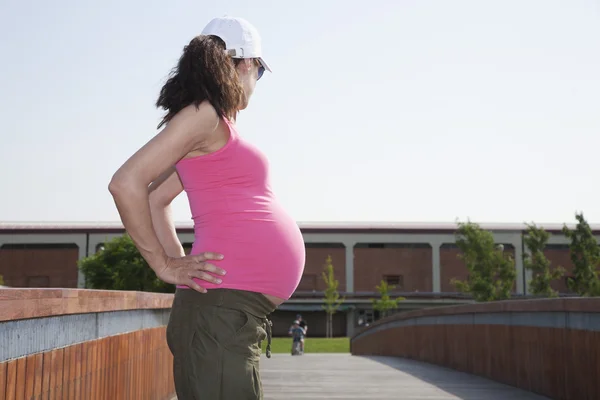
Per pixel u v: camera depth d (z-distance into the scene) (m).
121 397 3.87
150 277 51.81
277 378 9.12
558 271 37.12
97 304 3.22
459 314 10.72
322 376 9.47
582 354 5.72
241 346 1.87
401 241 60.50
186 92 1.85
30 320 2.39
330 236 60.53
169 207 2.22
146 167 1.76
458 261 60.34
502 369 8.41
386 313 59.72
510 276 39.25
